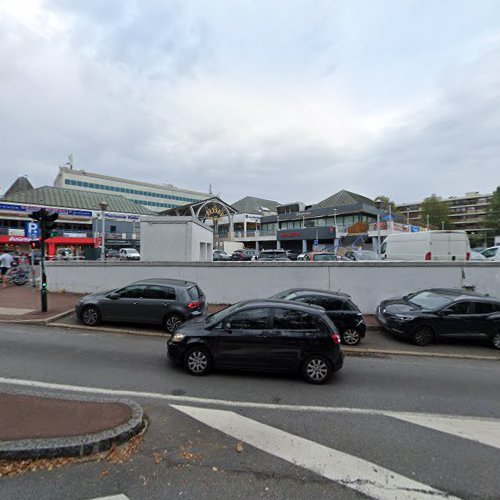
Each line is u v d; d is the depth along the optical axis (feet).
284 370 18.86
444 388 18.62
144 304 28.94
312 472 10.50
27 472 9.86
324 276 39.45
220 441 12.13
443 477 10.51
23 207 156.35
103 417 12.41
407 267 38.27
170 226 48.83
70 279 44.75
